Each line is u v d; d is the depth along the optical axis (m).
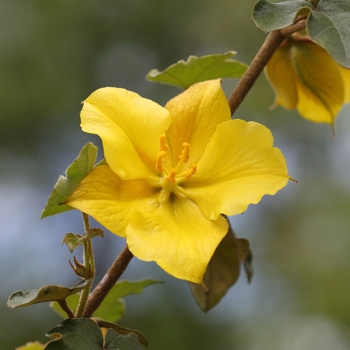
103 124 2.64
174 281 11.07
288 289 11.84
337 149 13.62
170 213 2.73
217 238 2.56
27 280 12.08
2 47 12.95
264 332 10.98
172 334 10.68
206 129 2.92
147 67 14.12
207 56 3.53
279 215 13.44
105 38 13.89
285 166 2.64
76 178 2.59
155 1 14.18
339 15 2.75
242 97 3.15
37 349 3.34
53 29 13.41
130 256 2.73
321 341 10.64
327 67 3.53
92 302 2.69
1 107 12.45
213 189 2.75
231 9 14.23
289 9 2.78
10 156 12.90
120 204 2.59
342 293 11.16
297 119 13.37
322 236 12.44
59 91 13.02
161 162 2.79
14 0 13.41
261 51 3.16
